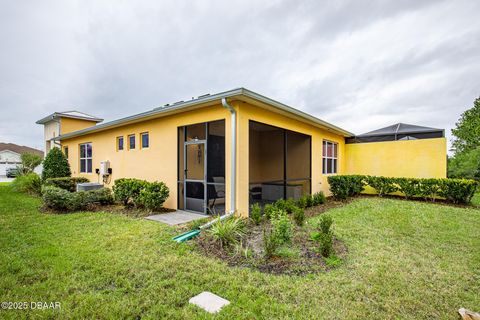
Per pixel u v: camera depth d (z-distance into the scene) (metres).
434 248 3.94
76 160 11.41
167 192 6.36
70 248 3.70
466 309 2.27
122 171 8.48
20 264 3.12
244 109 5.51
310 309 2.28
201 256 3.48
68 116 13.26
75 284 2.67
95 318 2.12
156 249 3.69
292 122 7.41
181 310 2.24
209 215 5.88
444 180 8.02
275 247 3.51
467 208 7.18
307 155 9.15
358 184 9.58
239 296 2.47
